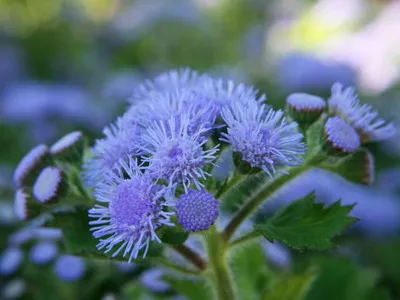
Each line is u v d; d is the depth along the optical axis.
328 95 0.21
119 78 0.22
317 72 0.20
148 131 0.07
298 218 0.08
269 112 0.07
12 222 0.14
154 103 0.08
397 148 0.18
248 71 0.23
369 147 0.18
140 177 0.07
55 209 0.08
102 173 0.07
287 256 0.13
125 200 0.07
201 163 0.07
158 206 0.07
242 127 0.07
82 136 0.08
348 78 0.20
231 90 0.08
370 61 0.21
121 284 0.12
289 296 0.09
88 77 0.25
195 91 0.08
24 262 0.12
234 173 0.07
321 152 0.08
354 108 0.08
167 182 0.07
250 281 0.10
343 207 0.08
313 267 0.11
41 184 0.08
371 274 0.13
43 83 0.25
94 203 0.08
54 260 0.12
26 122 0.20
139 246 0.07
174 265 0.08
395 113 0.20
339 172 0.08
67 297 0.12
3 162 0.20
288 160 0.07
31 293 0.12
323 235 0.07
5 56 0.25
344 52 0.22
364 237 0.15
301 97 0.08
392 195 0.17
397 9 0.23
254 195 0.08
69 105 0.20
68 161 0.08
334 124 0.08
